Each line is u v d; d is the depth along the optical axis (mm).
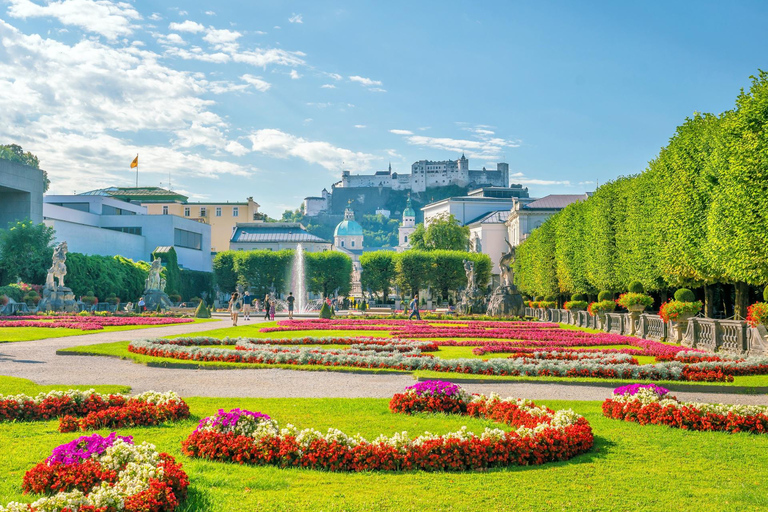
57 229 80000
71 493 7547
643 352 26906
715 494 8820
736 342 25984
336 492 8789
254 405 14734
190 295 103375
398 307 95875
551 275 73188
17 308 57125
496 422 13078
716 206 34062
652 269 44406
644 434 12352
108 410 12688
